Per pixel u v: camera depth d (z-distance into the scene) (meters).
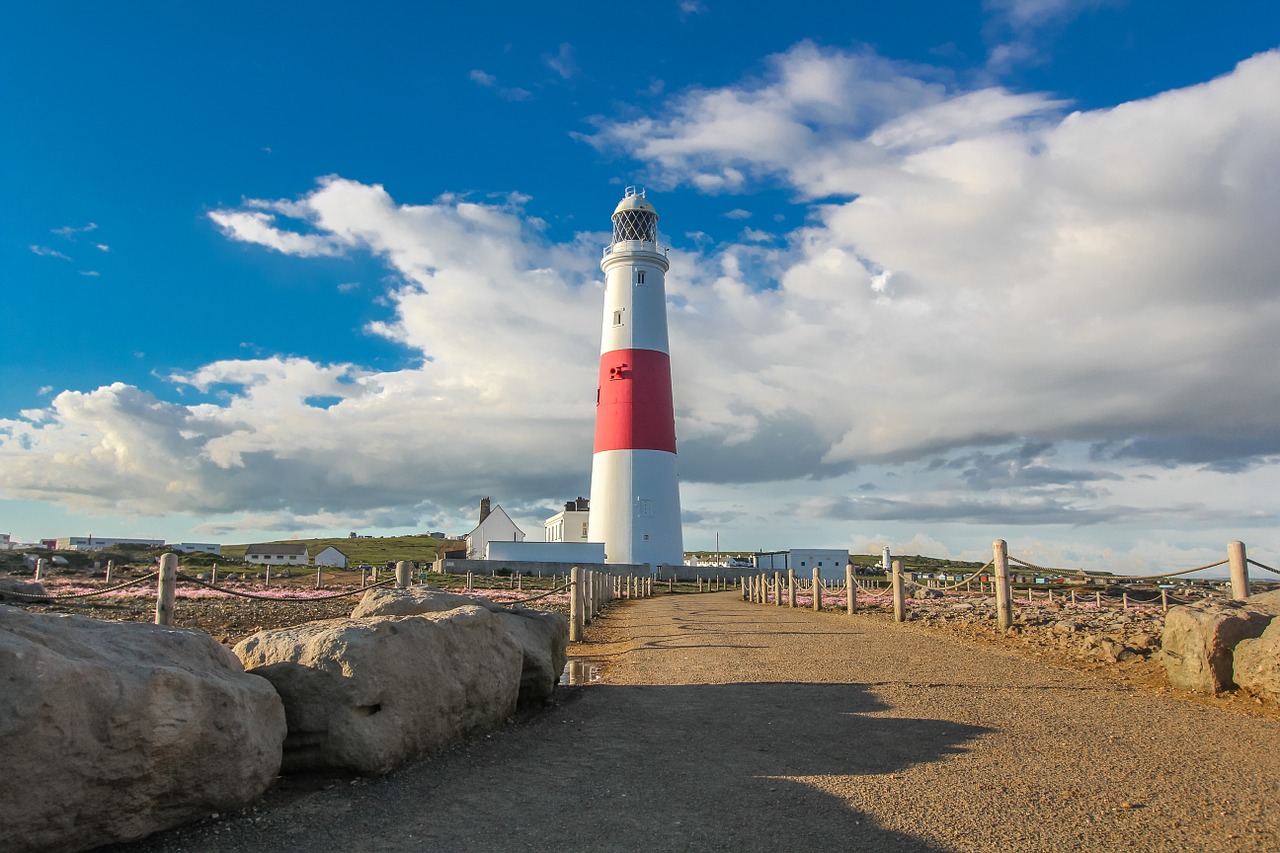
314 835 5.71
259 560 95.62
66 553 63.09
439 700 7.98
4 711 4.59
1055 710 9.88
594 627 23.77
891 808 6.38
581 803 6.55
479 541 88.62
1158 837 5.76
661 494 57.28
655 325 59.06
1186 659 11.04
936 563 120.06
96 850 5.14
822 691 11.45
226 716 5.84
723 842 5.71
